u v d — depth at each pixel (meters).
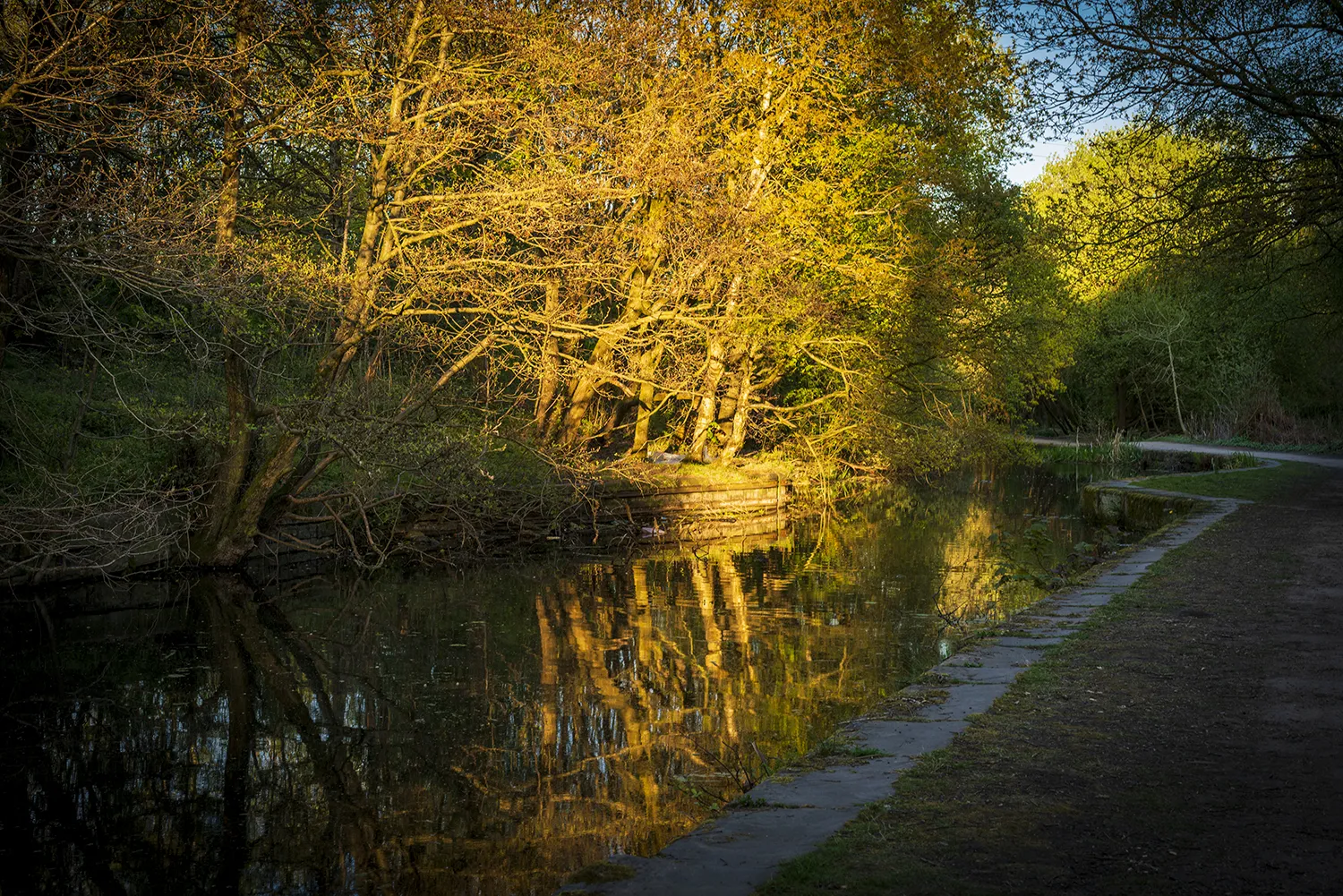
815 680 9.72
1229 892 3.50
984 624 11.91
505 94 16.52
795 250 21.02
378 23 15.75
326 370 16.31
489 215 15.46
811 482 27.16
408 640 11.99
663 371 21.62
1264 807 4.38
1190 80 15.31
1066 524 22.86
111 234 11.55
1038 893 3.49
